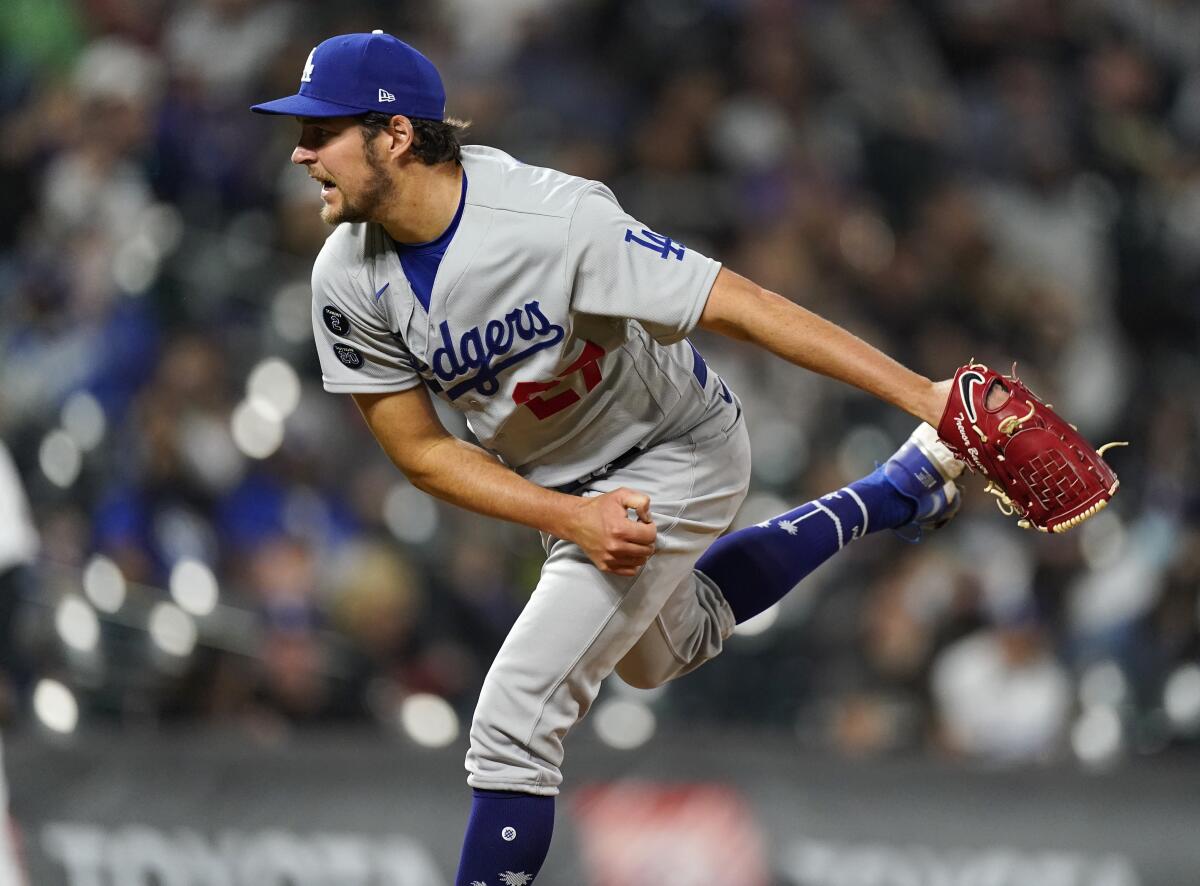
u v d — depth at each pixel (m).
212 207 27.64
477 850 10.38
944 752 21.95
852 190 31.73
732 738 19.83
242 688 20.84
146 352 23.69
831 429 25.42
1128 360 30.67
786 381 25.80
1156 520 25.22
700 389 10.84
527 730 10.30
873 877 18.33
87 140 27.72
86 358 23.83
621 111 31.78
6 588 19.30
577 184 9.99
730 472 10.98
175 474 22.28
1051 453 9.64
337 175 9.75
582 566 10.48
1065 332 29.80
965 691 22.50
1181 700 22.28
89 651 19.91
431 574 22.78
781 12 33.38
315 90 9.68
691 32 32.53
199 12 31.06
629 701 21.88
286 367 24.36
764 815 18.53
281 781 18.36
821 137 32.31
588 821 18.38
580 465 10.72
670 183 30.23
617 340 10.29
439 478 10.49
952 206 30.95
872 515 11.59
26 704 19.25
